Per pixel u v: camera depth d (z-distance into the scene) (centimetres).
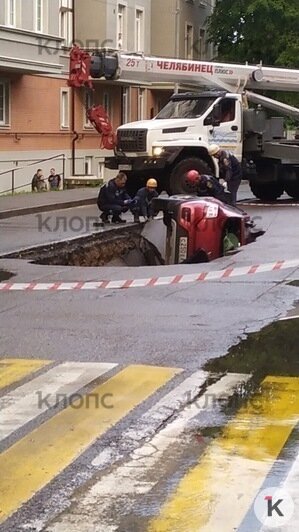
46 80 3409
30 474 512
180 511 461
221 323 924
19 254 1480
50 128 3466
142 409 631
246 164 2600
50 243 1603
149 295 1086
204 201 1550
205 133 2416
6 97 3152
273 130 2592
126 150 2375
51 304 1034
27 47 3027
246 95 2588
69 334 876
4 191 3141
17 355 793
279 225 1855
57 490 489
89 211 2325
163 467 521
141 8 4094
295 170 2648
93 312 985
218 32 4519
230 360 775
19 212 2206
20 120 3247
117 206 1894
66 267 1339
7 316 966
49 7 3209
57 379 712
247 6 4350
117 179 1911
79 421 605
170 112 2480
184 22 4422
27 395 668
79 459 535
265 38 4366
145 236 1858
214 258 1544
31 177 3325
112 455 541
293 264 1302
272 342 841
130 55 2458
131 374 727
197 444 559
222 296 1073
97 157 3834
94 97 3794
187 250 1543
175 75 2527
